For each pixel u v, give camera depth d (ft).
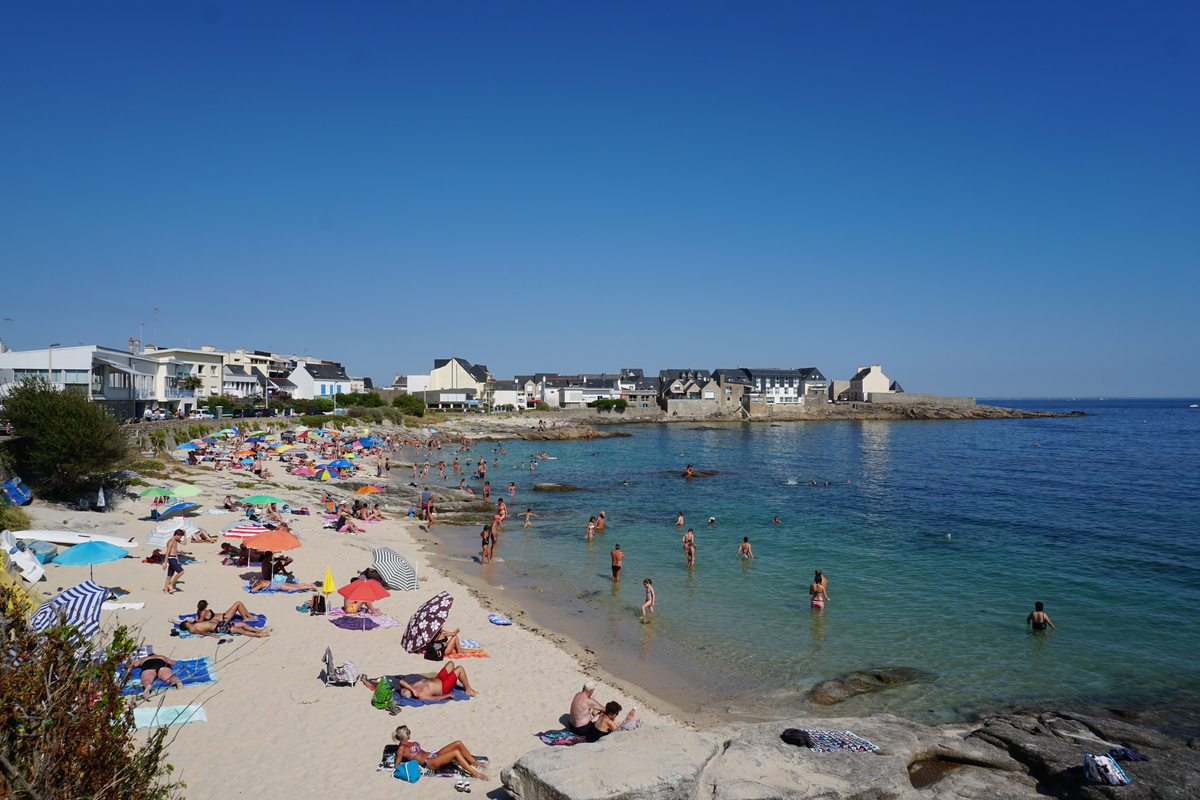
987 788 42.19
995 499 171.63
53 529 84.48
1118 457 282.15
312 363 487.61
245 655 56.49
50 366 188.34
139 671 49.88
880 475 222.69
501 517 136.26
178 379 286.46
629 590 91.09
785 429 480.23
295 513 123.75
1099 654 69.21
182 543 90.17
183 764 40.40
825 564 105.40
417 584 84.02
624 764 37.37
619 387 605.31
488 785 40.52
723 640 72.59
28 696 21.06
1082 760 44.80
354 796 38.52
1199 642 72.74
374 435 310.86
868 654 69.00
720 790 37.06
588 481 205.26
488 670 58.90
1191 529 133.39
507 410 524.52
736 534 127.85
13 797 20.01
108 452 111.34
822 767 40.40
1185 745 49.11
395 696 50.70
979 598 88.12
